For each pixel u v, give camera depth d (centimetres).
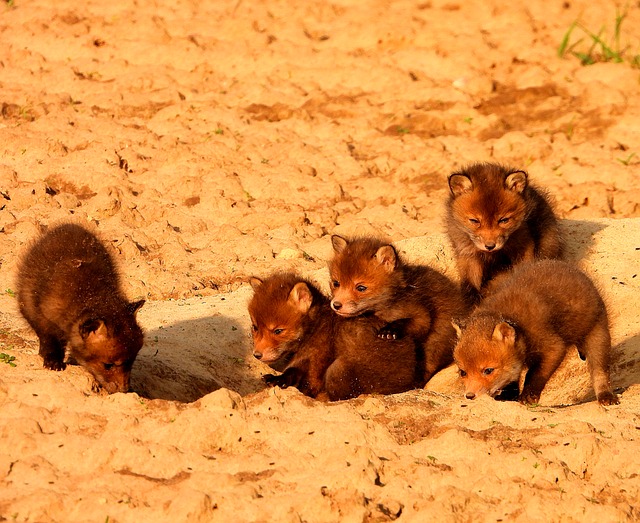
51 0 2731
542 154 2012
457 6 2827
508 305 1199
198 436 967
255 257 1588
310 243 1639
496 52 2453
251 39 2517
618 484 936
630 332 1352
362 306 1300
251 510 863
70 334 1110
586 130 2141
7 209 1673
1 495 877
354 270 1304
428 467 934
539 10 2797
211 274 1528
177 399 1180
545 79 2341
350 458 935
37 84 2256
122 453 932
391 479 920
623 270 1502
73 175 1816
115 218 1672
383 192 1870
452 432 982
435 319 1349
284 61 2403
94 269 1162
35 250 1178
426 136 2136
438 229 1695
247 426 986
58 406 1020
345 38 2545
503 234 1459
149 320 1345
